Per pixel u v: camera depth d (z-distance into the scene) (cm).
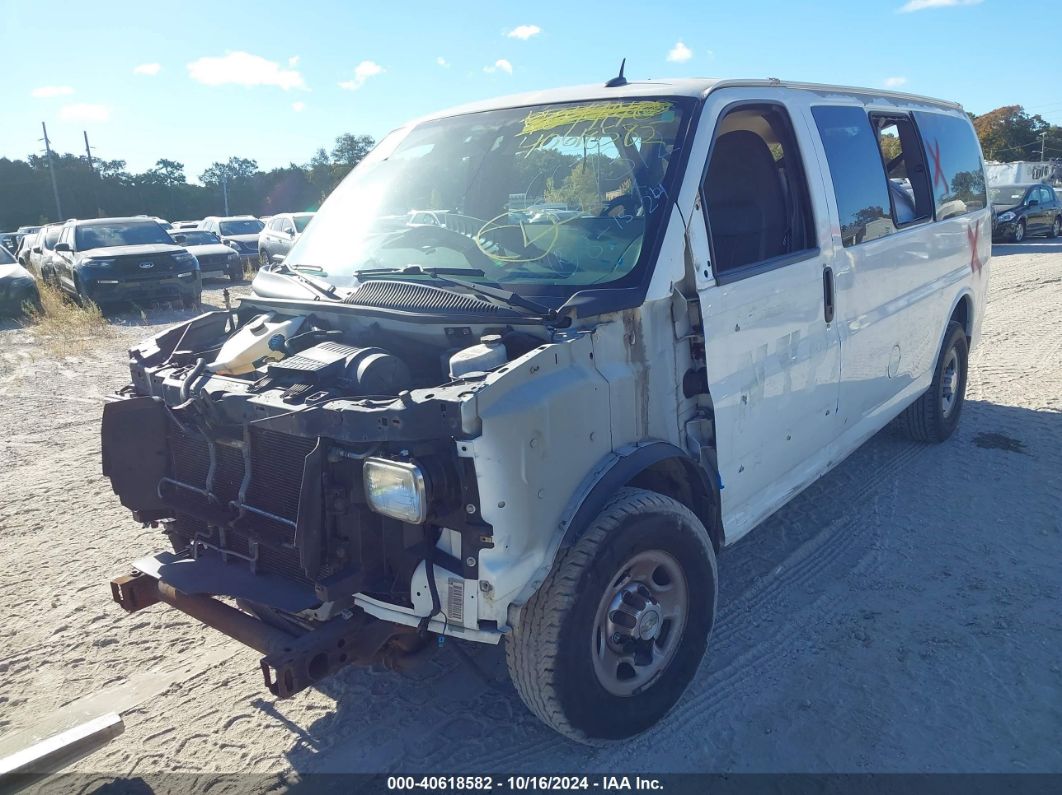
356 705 346
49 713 350
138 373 353
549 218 351
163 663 385
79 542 517
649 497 302
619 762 305
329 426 258
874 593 415
